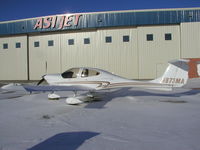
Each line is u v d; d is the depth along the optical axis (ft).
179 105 18.62
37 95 28.04
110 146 8.78
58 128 11.67
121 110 16.70
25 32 50.96
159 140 9.43
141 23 44.52
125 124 12.32
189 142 9.10
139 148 8.50
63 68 50.08
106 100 22.17
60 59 50.21
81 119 13.76
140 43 45.65
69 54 49.42
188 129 11.09
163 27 44.98
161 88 20.18
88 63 48.26
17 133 10.81
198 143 8.96
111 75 21.71
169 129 11.14
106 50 47.01
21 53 53.57
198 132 10.55
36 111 16.71
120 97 24.40
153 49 45.39
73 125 12.26
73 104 19.81
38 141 9.54
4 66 55.42
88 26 46.16
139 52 45.73
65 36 49.49
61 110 17.03
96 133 10.65
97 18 45.70
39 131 11.12
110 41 46.78
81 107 18.30
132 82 21.15
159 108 17.30
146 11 44.34
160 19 44.14
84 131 11.02
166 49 45.11
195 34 43.68
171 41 44.96
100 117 14.28
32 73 53.16
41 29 49.37
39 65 52.37
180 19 43.75
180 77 19.48
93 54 47.88
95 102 20.97
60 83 22.36
